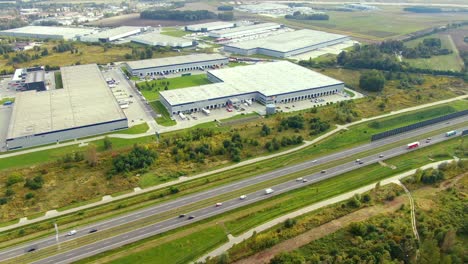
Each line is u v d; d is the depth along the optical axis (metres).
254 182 138.50
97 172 142.88
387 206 122.62
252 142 164.12
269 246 104.88
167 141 163.62
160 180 138.62
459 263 97.25
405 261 100.88
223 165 149.38
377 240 105.81
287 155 158.12
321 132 178.88
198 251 105.12
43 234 111.31
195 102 199.25
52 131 166.00
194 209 123.19
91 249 105.69
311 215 118.62
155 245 107.19
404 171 146.38
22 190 131.50
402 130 179.50
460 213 117.75
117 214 120.38
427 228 110.62
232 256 101.50
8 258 102.44
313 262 97.06
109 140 164.25
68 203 125.69
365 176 142.75
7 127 180.75
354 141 170.25
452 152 161.38
